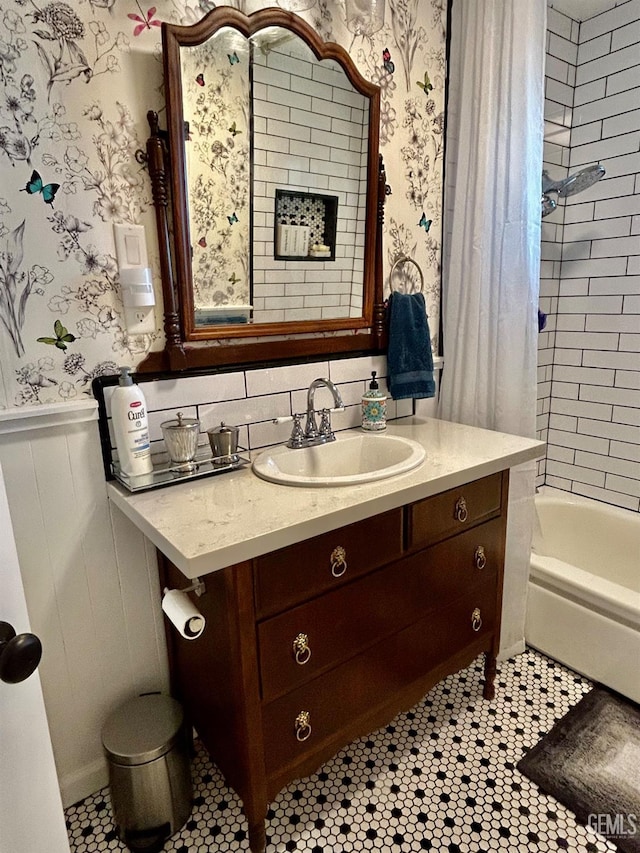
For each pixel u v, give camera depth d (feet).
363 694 4.05
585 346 7.57
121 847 4.03
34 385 3.70
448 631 4.65
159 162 3.84
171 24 3.75
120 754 3.82
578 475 7.95
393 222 5.50
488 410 5.79
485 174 5.27
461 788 4.44
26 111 3.38
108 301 3.91
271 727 3.54
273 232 4.65
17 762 1.96
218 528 3.16
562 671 5.84
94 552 4.16
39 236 3.56
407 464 4.14
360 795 4.40
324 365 5.19
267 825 4.16
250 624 3.24
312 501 3.57
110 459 4.09
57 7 3.38
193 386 4.38
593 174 6.46
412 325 5.48
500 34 5.01
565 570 5.79
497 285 5.46
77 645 4.21
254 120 4.33
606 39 6.72
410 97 5.35
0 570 1.93
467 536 4.57
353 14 4.55
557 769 4.59
